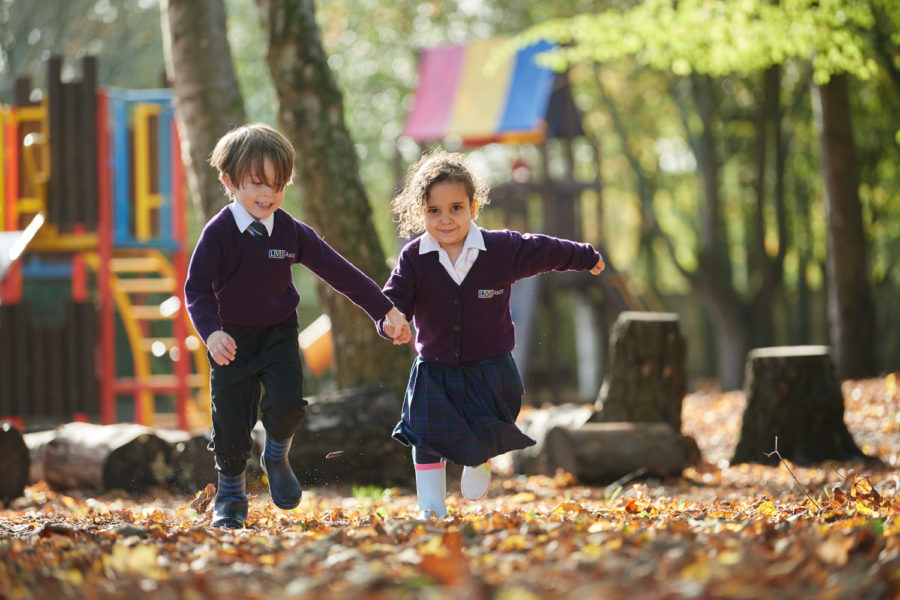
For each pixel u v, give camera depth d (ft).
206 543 15.53
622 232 138.92
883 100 66.03
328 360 67.00
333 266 19.76
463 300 19.67
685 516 20.30
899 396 48.06
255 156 18.72
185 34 41.24
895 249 100.63
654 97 100.37
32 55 101.65
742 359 89.10
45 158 50.93
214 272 18.75
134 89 111.75
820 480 30.27
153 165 53.26
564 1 91.76
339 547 14.51
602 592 10.35
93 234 50.78
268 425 19.15
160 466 31.65
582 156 118.21
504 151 114.01
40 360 48.47
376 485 32.12
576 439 33.01
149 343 59.62
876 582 11.17
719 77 87.04
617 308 83.92
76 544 15.72
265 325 19.25
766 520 16.97
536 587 11.06
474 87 80.02
